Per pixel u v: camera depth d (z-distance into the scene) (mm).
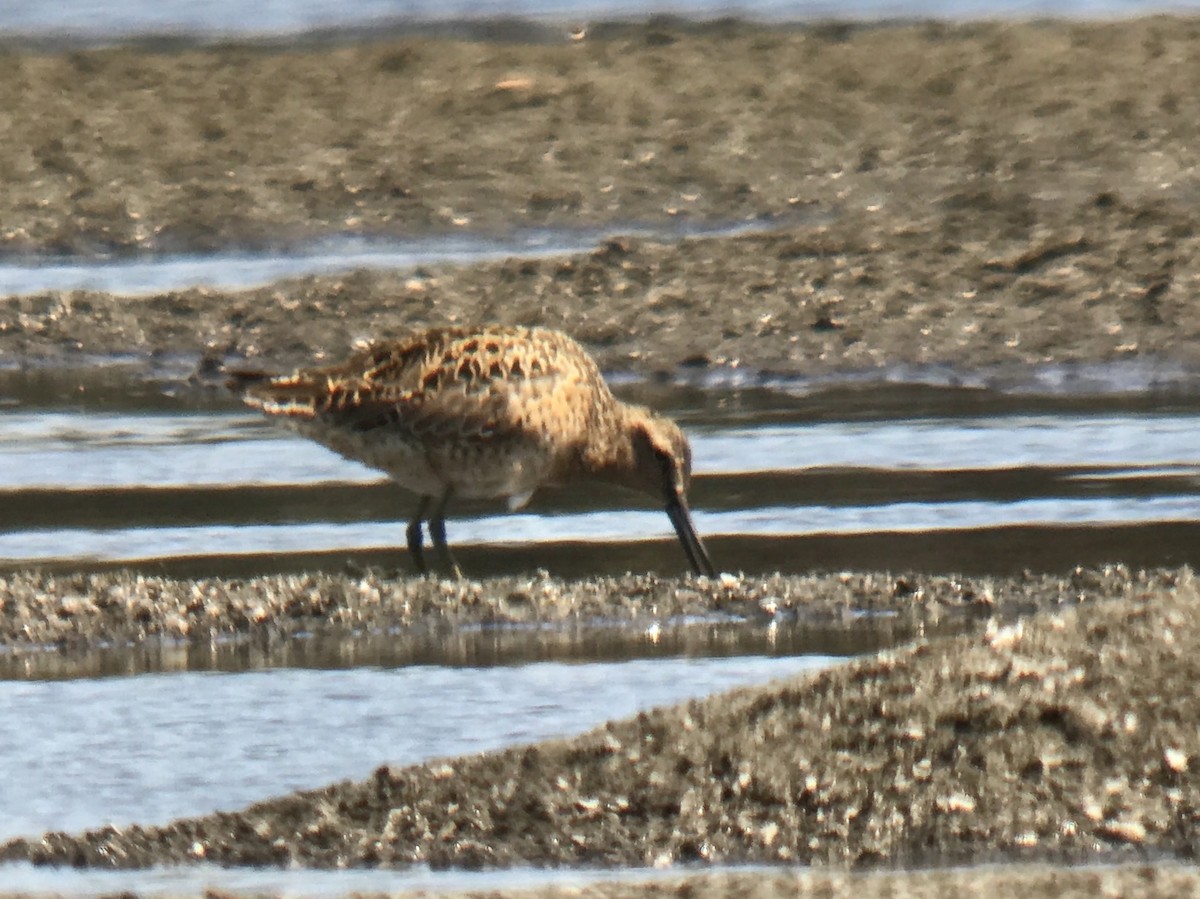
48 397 19812
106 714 11672
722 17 33094
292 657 12719
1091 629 10688
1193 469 16391
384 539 15266
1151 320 19984
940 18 32750
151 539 15164
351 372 14414
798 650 12547
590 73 29531
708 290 21359
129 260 24672
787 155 26828
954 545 14555
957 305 20641
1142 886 9125
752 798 9875
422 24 33125
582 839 9750
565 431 14617
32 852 9828
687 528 14781
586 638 13008
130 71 29984
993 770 9891
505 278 22109
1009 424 17922
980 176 25859
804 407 18781
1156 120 27016
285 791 10438
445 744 11000
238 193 25922
